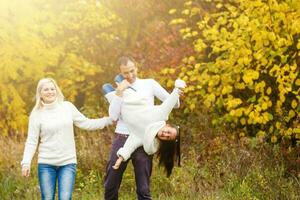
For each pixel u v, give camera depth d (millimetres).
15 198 9914
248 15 10742
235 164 10062
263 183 9250
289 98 11461
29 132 7715
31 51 13094
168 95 7699
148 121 7453
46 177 7617
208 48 13164
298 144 10453
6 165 10688
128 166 10180
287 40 10391
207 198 9219
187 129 11852
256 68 10609
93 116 12922
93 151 10891
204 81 11195
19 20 13062
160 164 7742
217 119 11586
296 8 10336
